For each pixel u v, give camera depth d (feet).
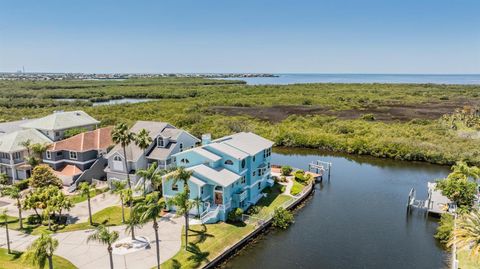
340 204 150.71
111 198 143.33
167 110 378.73
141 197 142.10
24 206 117.70
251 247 112.98
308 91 617.21
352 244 115.75
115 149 161.79
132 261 96.43
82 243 106.01
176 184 126.41
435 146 225.56
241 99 488.02
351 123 308.40
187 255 100.68
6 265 92.22
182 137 169.37
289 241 117.39
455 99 497.05
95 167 164.55
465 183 128.16
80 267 93.20
